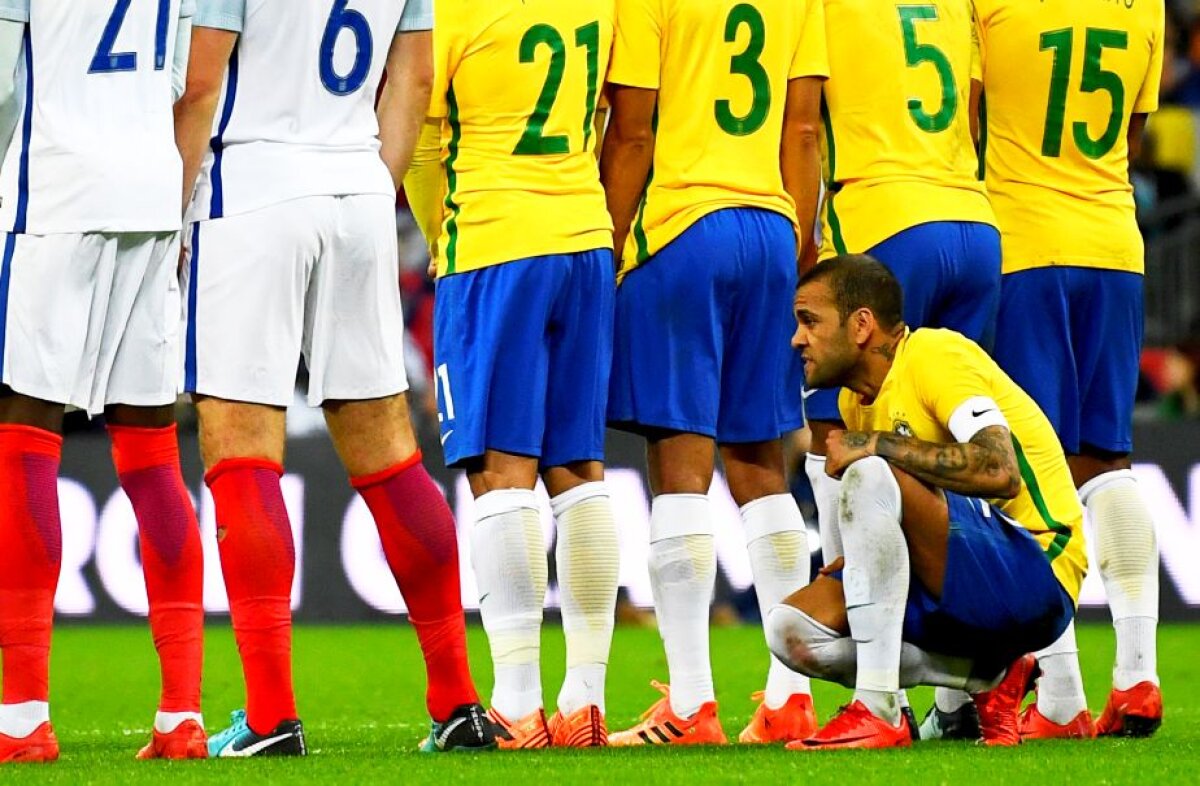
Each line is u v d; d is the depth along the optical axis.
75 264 15.59
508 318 17.64
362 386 16.58
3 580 15.52
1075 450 20.34
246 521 15.95
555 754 16.12
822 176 20.59
